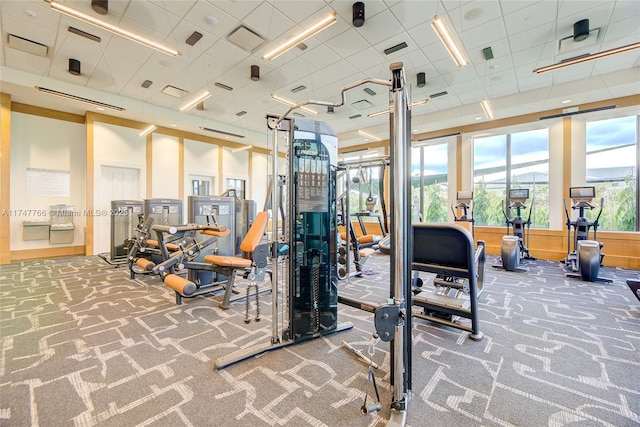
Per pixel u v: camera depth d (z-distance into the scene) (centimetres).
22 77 544
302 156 245
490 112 634
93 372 195
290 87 614
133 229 619
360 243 514
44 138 668
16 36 434
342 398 169
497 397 170
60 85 587
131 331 262
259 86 609
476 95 643
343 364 207
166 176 830
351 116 799
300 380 187
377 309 144
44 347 230
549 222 661
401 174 148
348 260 450
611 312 310
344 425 148
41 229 657
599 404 163
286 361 211
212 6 362
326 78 569
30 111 650
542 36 422
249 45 450
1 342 238
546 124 665
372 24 394
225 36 427
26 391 175
